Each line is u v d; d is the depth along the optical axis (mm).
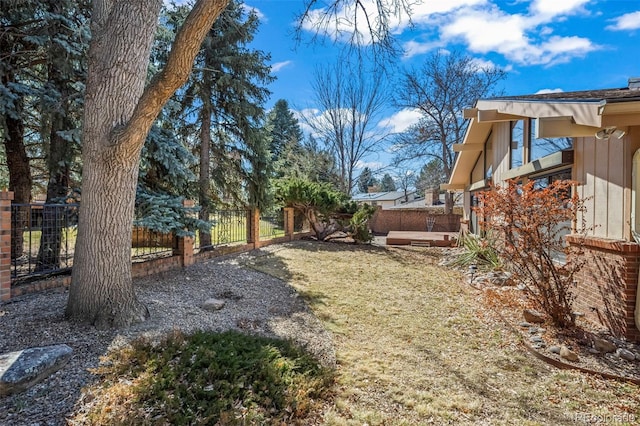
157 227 6543
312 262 9898
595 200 5402
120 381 2977
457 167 13711
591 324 5141
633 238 4602
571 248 5586
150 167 7812
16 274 5270
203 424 2535
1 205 4637
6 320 4035
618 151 4863
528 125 8078
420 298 6598
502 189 5660
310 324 5090
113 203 4207
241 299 6098
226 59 10172
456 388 3439
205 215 9742
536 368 3910
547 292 5145
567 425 2914
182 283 6613
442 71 20812
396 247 13719
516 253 5262
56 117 6410
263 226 13016
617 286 4715
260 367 3350
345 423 2791
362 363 3887
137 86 4352
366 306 6035
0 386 2686
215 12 3500
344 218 14859
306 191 13766
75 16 6688
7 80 6594
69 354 3266
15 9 6293
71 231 7480
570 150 6012
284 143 26828
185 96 10523
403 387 3404
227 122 11133
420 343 4520
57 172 6621
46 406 2631
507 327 5094
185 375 3131
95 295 4129
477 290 7195
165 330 4160
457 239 13336
